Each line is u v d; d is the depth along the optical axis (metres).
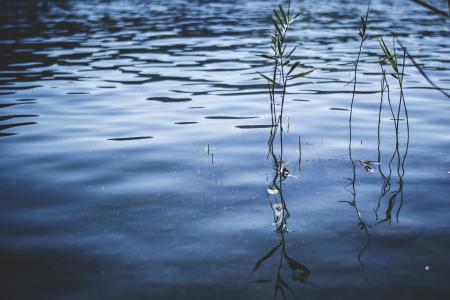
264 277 2.26
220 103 5.91
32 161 3.88
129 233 2.70
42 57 9.48
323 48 10.58
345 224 2.81
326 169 3.70
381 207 3.03
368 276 2.26
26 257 2.45
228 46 10.88
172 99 6.14
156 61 9.10
